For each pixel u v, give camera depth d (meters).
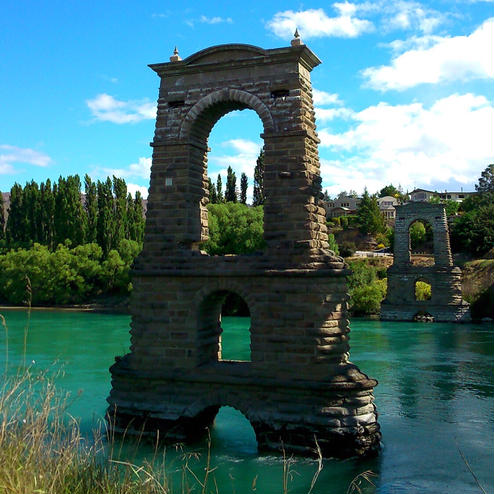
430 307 83.75
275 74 27.84
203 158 30.70
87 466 12.59
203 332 28.66
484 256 109.50
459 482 23.73
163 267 28.69
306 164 27.06
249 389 26.78
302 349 26.14
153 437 27.53
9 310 100.81
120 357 29.92
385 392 39.28
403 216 87.12
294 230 26.88
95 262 110.00
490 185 187.88
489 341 62.41
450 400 37.12
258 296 27.00
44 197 126.50
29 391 13.22
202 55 28.77
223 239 89.12
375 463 25.52
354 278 96.25
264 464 25.22
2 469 10.05
